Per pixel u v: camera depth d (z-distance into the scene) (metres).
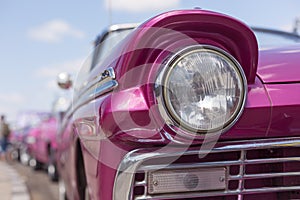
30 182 7.86
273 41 3.32
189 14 1.65
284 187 1.76
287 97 1.75
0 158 18.14
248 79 1.79
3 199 5.70
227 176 1.72
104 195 1.83
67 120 3.51
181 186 1.69
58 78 4.26
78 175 2.79
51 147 7.50
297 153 1.77
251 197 1.77
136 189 1.69
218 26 1.69
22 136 14.50
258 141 1.71
